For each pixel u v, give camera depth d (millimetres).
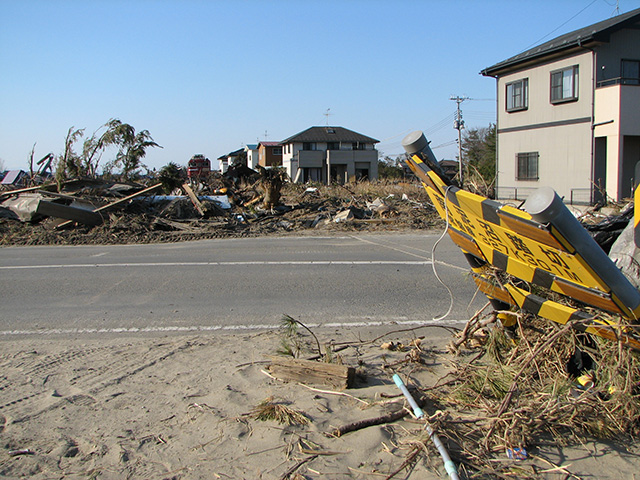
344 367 3975
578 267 2877
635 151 23969
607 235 4617
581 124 24562
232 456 2996
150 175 27391
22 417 3541
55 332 5996
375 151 60656
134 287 8281
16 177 26547
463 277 8641
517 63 27453
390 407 3541
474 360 4273
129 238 14227
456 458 2934
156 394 3906
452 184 3592
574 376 3709
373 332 5781
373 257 10820
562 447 3098
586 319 3271
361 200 22438
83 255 11664
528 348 3920
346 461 2922
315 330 5887
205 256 11227
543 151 26844
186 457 2998
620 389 3295
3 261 10953
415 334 5676
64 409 3664
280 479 2764
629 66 24438
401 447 3055
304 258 10781
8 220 16219
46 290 8148
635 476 2838
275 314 6617
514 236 3100
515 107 28391
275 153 75062
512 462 2932
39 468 2904
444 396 3703
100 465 2928
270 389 3943
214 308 6965
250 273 9250
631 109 22703
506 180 29484
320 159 60562
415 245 12664
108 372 4414
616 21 24297
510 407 3336
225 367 4477
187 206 17750
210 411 3574
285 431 3246
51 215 15344
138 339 5633
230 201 20500
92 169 25469
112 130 26594
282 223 17000
